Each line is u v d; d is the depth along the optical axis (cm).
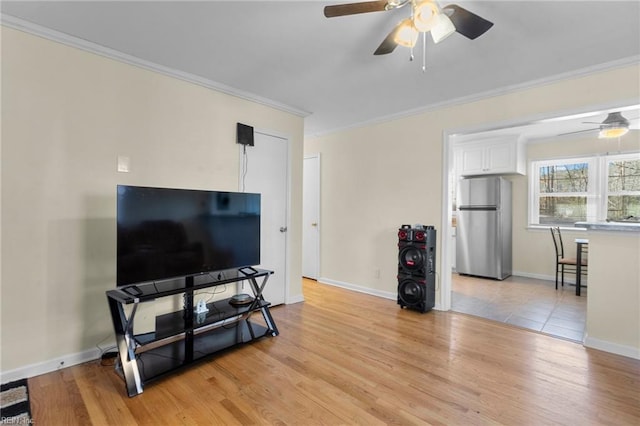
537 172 537
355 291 438
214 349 243
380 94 331
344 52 245
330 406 180
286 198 377
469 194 542
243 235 278
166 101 273
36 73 211
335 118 415
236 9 192
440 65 265
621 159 464
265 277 288
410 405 181
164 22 206
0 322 200
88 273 233
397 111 386
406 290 352
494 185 516
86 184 232
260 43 232
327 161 482
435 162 362
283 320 320
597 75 264
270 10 194
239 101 326
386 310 354
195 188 292
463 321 318
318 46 236
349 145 452
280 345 261
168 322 239
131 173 253
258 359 236
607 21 201
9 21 199
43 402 182
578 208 501
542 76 284
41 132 214
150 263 217
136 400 185
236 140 324
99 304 238
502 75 283
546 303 382
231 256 268
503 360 236
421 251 341
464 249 548
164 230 225
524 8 189
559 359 238
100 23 207
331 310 354
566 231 499
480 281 505
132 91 254
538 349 254
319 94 333
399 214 395
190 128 288
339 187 466
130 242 208
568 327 303
